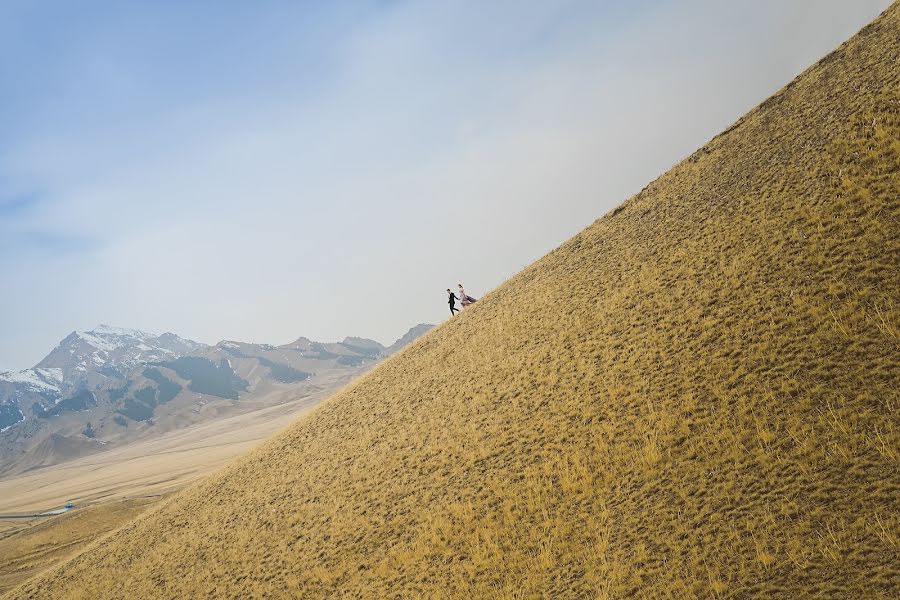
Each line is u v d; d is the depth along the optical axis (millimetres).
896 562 10938
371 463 29484
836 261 19625
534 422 23625
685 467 16641
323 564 22641
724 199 28953
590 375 24094
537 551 16969
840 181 22625
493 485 21203
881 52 27641
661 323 23922
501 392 27953
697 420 17844
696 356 20641
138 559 33312
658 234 31781
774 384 17156
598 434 20297
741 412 17016
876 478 12875
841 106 26750
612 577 14359
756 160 29625
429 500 22922
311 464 34531
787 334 18516
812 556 12047
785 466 14633
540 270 42219
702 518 14656
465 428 26703
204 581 26547
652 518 15578
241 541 28766
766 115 33312
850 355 16312
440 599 16906
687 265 26453
